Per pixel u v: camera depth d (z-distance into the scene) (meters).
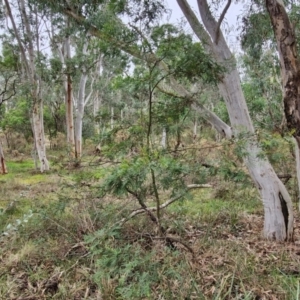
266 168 4.13
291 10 4.54
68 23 6.02
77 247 3.65
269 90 7.19
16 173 11.61
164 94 3.65
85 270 3.15
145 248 3.55
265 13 4.64
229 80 4.03
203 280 2.86
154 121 3.45
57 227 4.12
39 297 2.81
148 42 2.95
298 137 3.05
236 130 3.96
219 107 7.11
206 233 4.16
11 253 3.63
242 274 2.97
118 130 3.44
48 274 3.18
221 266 3.20
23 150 18.12
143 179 2.88
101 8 3.94
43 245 3.75
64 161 4.74
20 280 3.10
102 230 3.25
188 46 3.04
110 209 4.05
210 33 4.02
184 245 3.43
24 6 10.40
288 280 2.92
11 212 5.38
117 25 3.12
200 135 4.29
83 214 4.00
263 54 6.46
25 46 11.05
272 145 3.79
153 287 2.73
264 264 3.34
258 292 2.71
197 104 3.99
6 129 18.38
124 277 2.63
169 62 3.13
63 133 16.94
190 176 3.25
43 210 4.23
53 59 12.15
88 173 3.72
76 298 2.77
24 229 4.05
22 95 12.24
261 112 6.95
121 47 3.11
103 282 2.79
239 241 4.05
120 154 3.28
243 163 4.02
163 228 3.92
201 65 3.18
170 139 3.53
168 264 3.03
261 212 5.49
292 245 4.00
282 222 4.15
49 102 16.23
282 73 3.05
